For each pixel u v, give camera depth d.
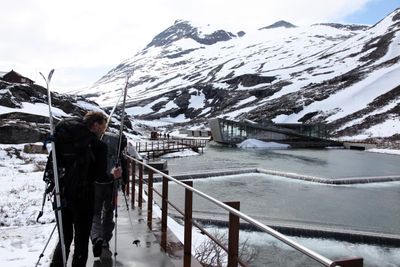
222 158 48.81
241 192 25.61
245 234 14.79
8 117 41.19
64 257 4.34
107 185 6.11
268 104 154.38
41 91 56.22
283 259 12.21
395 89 115.62
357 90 128.25
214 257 8.27
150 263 5.89
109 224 6.45
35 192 13.83
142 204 11.24
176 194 22.52
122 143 6.30
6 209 10.77
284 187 27.88
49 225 9.20
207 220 15.90
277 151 64.62
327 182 29.56
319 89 150.00
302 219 18.47
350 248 14.56
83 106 63.75
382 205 22.12
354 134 93.44
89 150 4.40
